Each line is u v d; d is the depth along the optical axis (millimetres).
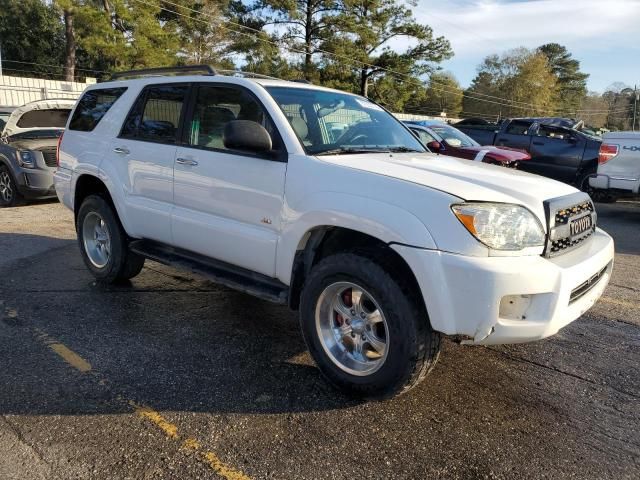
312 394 3340
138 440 2832
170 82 4516
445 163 3744
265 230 3666
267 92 3844
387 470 2654
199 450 2766
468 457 2775
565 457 2797
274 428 2973
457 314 2820
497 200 2977
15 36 50344
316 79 40906
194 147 4156
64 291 5117
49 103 10602
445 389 3461
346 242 3537
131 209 4695
